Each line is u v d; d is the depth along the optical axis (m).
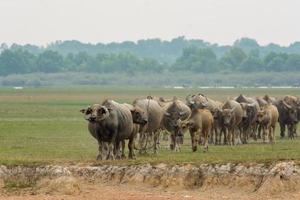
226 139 136.38
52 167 85.12
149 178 83.19
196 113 115.38
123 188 82.50
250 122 142.38
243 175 80.19
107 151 94.56
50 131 159.62
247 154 99.94
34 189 82.44
